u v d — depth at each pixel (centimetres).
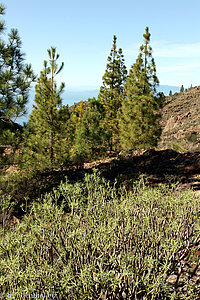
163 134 3356
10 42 747
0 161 798
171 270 224
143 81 1528
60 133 1134
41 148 1060
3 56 729
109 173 973
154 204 321
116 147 1925
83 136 1245
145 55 1574
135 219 272
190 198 306
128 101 1581
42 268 202
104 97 2330
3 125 755
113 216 298
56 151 1147
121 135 1664
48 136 1136
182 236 256
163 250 239
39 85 1138
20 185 755
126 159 1077
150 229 263
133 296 197
